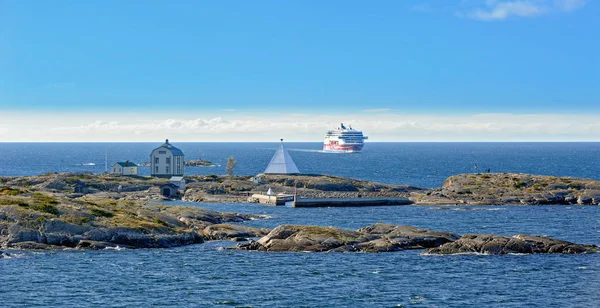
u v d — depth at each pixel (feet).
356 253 472.85
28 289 368.68
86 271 411.75
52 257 449.06
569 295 358.23
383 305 343.26
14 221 486.79
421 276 402.31
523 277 397.39
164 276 402.31
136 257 455.63
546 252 465.88
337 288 376.07
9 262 431.43
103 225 501.56
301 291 369.30
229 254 471.21
